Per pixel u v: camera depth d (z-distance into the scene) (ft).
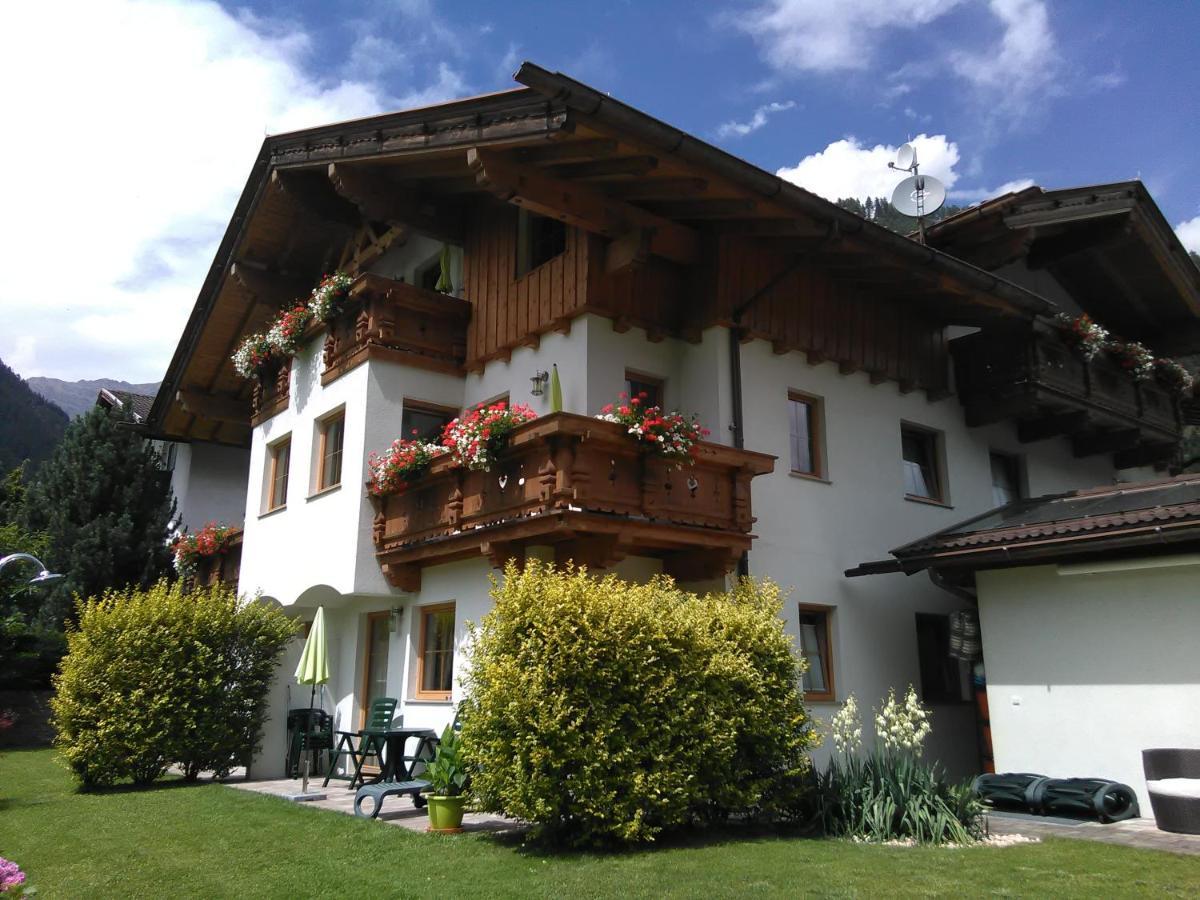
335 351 42.91
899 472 42.50
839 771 27.58
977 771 40.98
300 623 43.11
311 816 28.30
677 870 20.39
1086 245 47.93
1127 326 57.11
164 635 38.63
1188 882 19.48
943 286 38.93
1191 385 55.57
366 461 38.81
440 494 35.19
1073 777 32.17
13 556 29.14
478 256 42.68
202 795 33.55
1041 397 43.68
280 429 48.34
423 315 41.55
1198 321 55.62
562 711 22.65
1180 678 30.01
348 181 39.93
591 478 29.73
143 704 37.50
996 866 20.99
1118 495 37.37
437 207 43.14
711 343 36.55
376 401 39.47
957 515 44.52
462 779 26.08
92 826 27.81
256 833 25.84
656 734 23.93
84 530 66.23
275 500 49.37
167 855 23.44
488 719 23.18
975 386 45.44
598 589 24.66
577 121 27.45
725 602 28.40
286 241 51.52
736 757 25.98
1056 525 31.78
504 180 31.17
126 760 36.78
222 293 55.67
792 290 39.11
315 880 20.30
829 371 40.45
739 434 35.81
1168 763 28.60
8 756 49.88
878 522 40.81
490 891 18.81
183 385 64.13
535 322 37.73
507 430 31.40
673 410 37.01
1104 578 32.40
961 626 38.27
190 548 59.16
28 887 18.69
